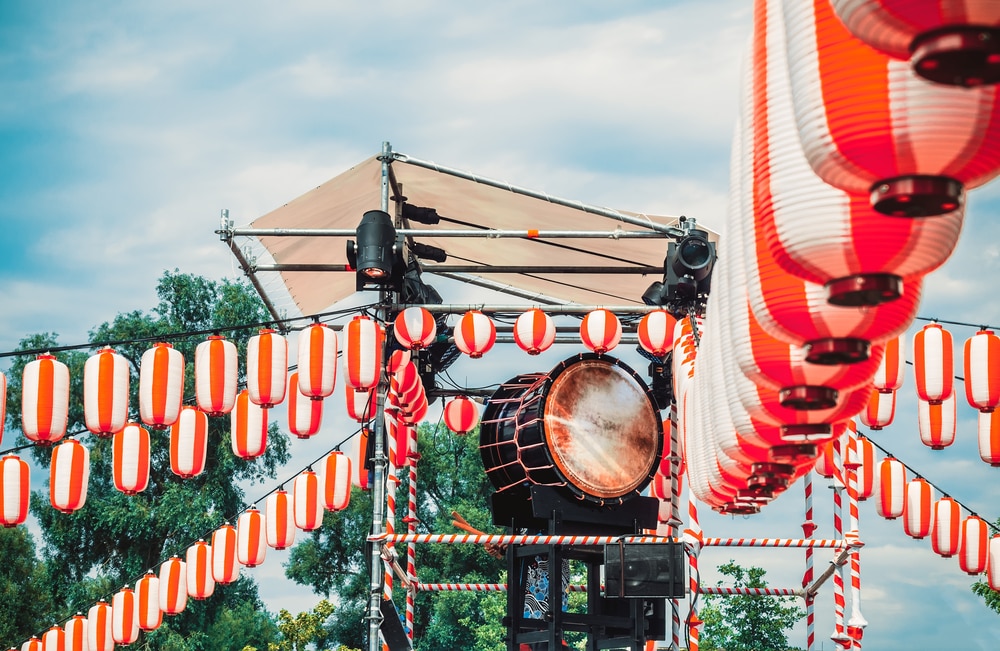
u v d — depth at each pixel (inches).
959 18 100.3
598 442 353.1
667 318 368.2
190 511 981.8
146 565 997.8
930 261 131.3
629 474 355.6
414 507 412.5
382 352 367.2
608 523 356.2
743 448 210.5
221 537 459.2
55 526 978.1
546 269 437.1
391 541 348.5
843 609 341.4
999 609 641.0
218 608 1021.2
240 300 1085.8
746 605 744.3
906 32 103.3
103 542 1002.1
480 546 990.4
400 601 999.0
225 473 1032.8
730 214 169.2
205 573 476.7
